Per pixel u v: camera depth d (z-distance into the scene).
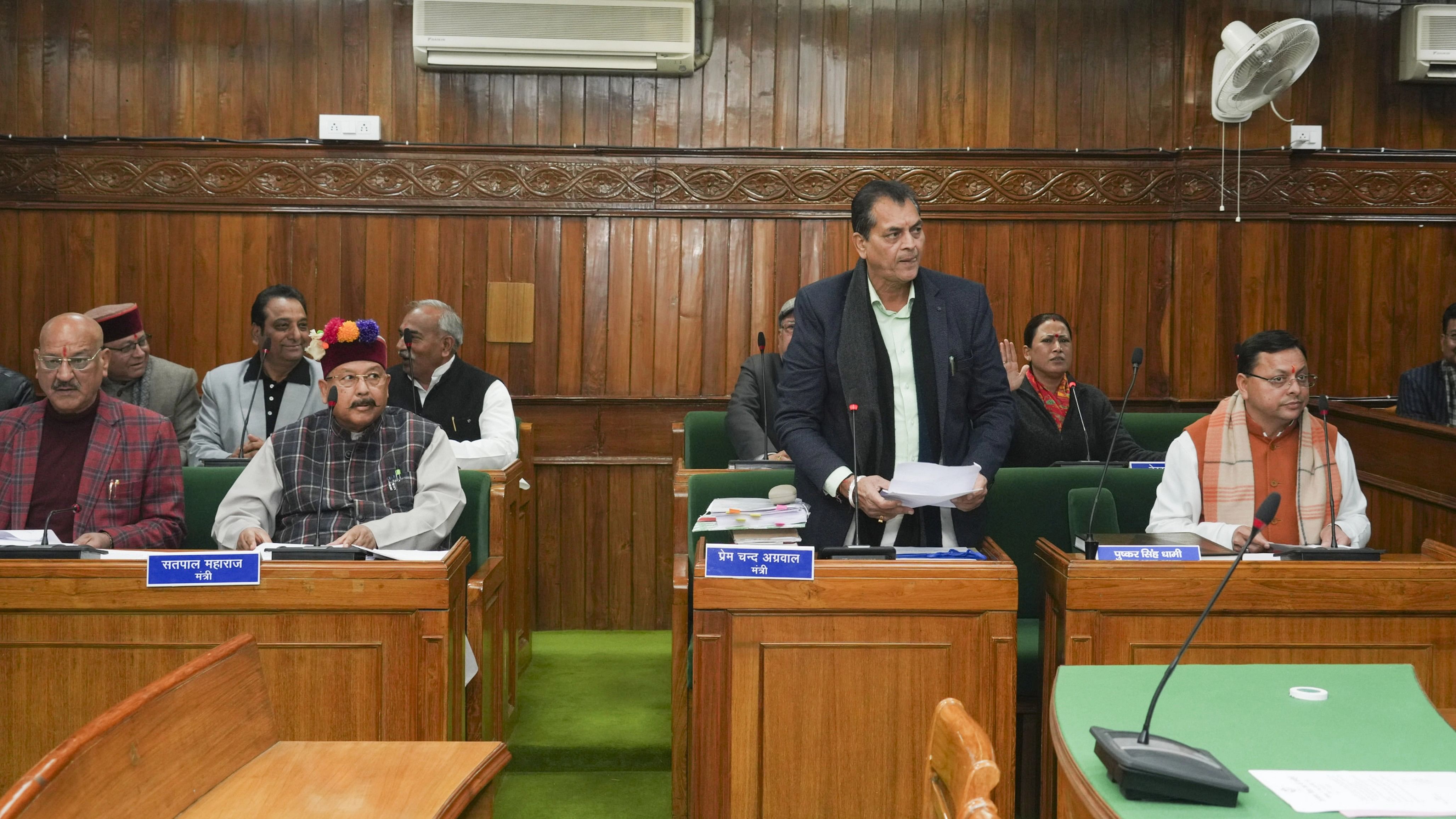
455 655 2.79
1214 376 5.59
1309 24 4.85
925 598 2.62
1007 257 5.64
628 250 5.59
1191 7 5.52
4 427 3.31
